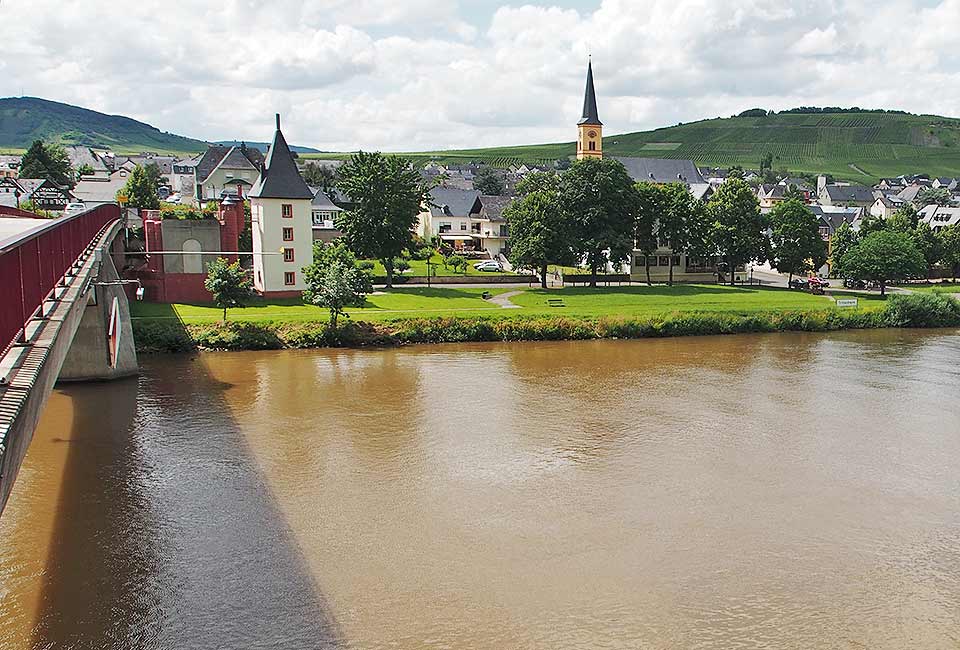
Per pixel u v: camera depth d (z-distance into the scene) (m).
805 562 26.19
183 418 41.81
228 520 28.77
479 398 47.09
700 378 53.53
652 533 28.23
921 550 27.27
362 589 23.91
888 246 98.62
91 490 31.39
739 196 106.12
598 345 67.69
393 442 38.25
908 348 67.12
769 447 38.25
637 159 196.75
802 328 78.12
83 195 135.25
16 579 24.11
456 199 140.38
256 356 59.97
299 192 80.19
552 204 95.25
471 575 24.88
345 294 65.00
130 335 52.16
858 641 21.58
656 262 111.75
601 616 22.56
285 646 20.89
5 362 14.68
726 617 22.66
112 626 21.64
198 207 108.25
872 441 39.41
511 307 79.12
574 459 36.12
